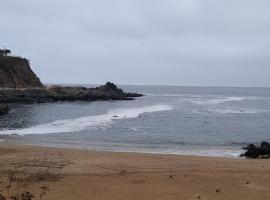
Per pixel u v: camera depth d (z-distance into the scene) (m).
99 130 41.66
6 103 77.69
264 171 20.31
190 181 18.00
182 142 35.72
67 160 22.19
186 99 118.44
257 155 27.97
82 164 21.17
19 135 36.44
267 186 17.34
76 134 38.16
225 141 37.25
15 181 17.62
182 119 56.56
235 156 28.34
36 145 30.81
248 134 43.25
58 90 99.31
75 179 18.09
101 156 23.89
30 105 75.12
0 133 37.47
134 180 18.05
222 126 49.91
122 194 15.98
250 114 67.75
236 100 118.00
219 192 16.41
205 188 16.94
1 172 19.20
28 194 13.98
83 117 55.44
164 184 17.48
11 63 102.19
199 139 38.09
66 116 56.66
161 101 103.38
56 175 18.77
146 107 78.88
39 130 40.28
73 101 91.56
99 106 78.81
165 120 54.44
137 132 41.59
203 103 98.06
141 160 22.72
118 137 37.53
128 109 72.19
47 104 79.38
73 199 15.25
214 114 65.94
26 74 104.56
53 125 44.97
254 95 168.62
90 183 17.47
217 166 21.42
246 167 21.39
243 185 17.45
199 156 25.95
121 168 20.39
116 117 55.88
